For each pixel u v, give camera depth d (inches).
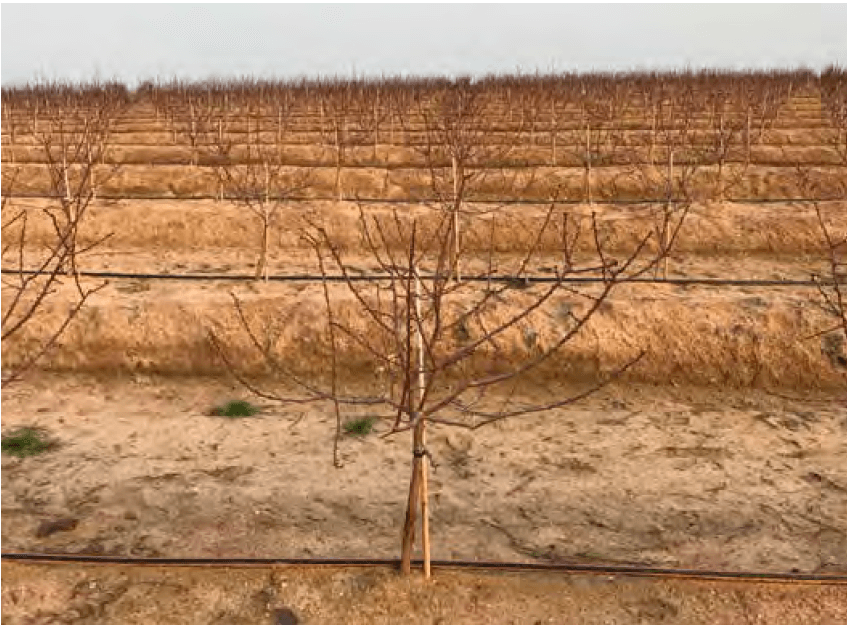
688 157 589.6
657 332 263.0
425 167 556.4
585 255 400.2
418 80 1189.1
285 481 199.8
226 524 179.9
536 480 200.5
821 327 259.3
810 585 154.1
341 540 173.8
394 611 147.9
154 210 432.5
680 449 217.2
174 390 257.6
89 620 146.0
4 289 303.6
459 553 168.6
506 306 276.4
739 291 304.2
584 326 265.1
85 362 266.4
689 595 152.3
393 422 234.4
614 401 249.4
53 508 185.8
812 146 645.3
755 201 475.2
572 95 1079.0
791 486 196.4
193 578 158.2
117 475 201.9
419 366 147.7
